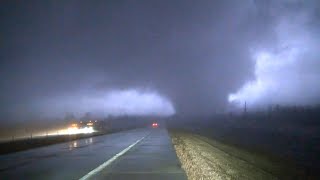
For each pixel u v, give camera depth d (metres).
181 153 33.12
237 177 21.11
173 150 36.38
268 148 45.34
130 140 55.19
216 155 34.69
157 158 28.44
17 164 24.31
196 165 24.66
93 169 21.55
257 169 25.73
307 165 29.14
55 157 29.36
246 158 33.69
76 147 41.28
